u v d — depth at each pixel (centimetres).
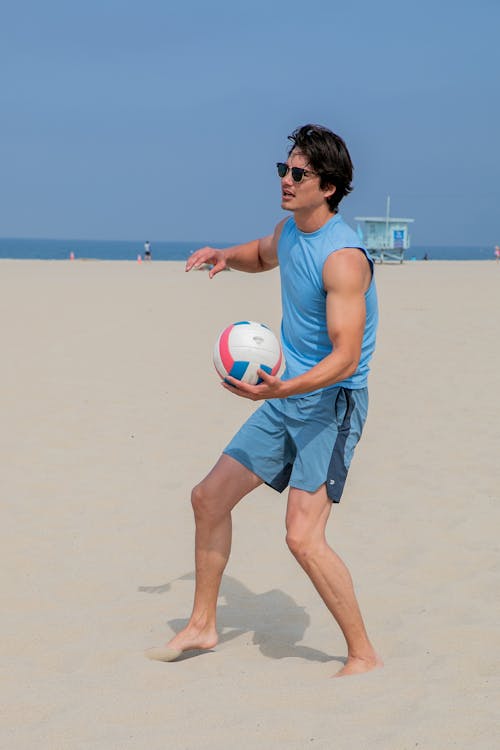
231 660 398
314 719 327
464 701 338
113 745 310
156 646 411
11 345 1411
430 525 589
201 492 401
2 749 310
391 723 322
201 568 407
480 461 745
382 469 726
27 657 401
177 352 1359
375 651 393
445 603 459
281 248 388
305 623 449
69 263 5000
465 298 2312
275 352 376
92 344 1437
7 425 877
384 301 2214
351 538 566
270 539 575
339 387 381
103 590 489
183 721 328
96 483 690
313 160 363
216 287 2791
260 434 396
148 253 5556
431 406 966
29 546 553
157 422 899
